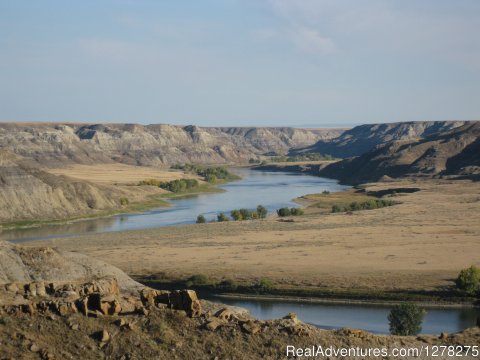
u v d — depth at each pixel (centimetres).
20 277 3691
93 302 3031
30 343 2683
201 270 7444
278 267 7550
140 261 7981
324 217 12100
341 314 5853
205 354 2816
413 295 6369
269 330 3039
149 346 2803
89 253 8556
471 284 6306
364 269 7362
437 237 9406
